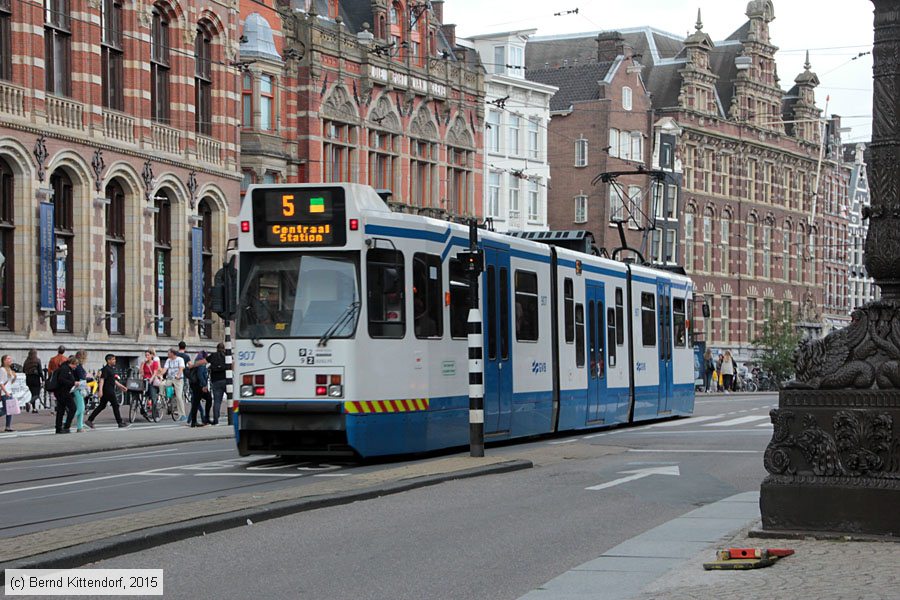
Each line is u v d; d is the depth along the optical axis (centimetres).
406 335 2519
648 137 9881
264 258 2466
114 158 5034
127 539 1440
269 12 6316
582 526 1694
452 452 2856
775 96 11450
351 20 7212
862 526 1433
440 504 1892
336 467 2455
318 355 2403
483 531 1641
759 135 11188
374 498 1953
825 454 1455
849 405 1448
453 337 2686
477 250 2553
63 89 4816
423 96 7444
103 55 5072
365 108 6950
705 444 3045
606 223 9450
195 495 1980
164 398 4472
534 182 8731
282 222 2458
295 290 2442
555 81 9700
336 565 1392
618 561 1413
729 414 4719
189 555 1434
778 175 11556
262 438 2462
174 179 5444
